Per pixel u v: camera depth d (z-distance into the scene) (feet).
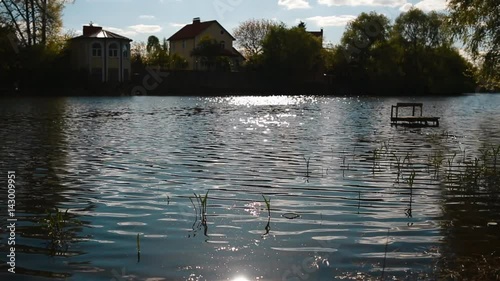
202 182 36.60
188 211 28.60
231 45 293.43
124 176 38.50
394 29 230.48
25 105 134.00
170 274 19.76
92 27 229.25
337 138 65.98
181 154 50.08
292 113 116.67
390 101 184.55
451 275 19.61
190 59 288.92
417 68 234.38
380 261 21.12
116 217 27.25
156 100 171.22
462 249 22.48
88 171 40.37
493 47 71.10
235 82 237.04
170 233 24.61
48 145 55.83
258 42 314.76
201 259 21.26
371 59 232.12
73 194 32.42
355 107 143.84
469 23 71.87
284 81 246.47
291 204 30.45
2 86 188.14
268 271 20.12
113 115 102.73
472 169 42.68
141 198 31.55
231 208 29.37
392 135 70.59
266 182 36.78
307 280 19.17
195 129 76.43
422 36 229.25
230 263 20.86
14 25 183.32
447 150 55.01
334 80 245.45
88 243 23.07
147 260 21.11
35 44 184.85
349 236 24.36
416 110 132.98
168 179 37.58
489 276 19.49
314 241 23.59
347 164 44.93
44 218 26.94
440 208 29.63
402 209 29.40
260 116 105.60
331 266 20.59
